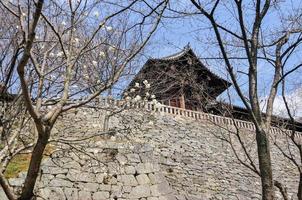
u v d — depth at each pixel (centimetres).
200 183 1730
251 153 2062
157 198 1403
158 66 1116
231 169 1900
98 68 771
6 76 680
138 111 1488
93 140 1448
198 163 1838
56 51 811
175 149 1848
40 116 510
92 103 1196
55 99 733
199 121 2069
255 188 1864
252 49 696
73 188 1291
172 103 2166
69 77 597
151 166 1488
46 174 1277
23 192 515
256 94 666
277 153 2195
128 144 1496
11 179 1151
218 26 704
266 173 611
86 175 1335
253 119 648
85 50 729
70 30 699
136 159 1477
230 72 683
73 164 1330
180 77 1352
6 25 754
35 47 751
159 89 1201
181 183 1677
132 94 929
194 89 1377
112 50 764
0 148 696
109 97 855
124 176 1410
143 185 1416
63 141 662
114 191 1352
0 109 709
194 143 1942
